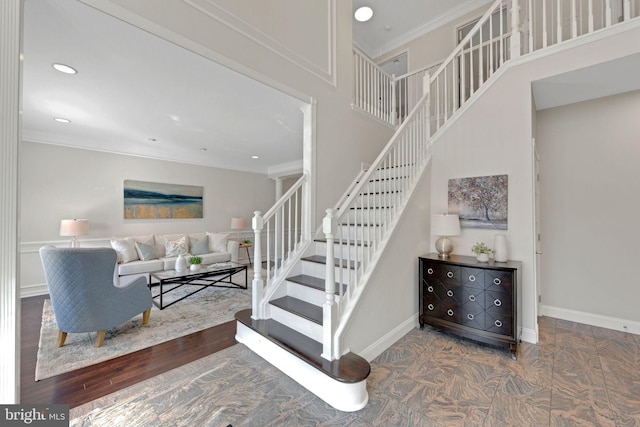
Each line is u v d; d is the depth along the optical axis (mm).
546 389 1915
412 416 1667
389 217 2719
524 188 2721
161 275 3820
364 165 3928
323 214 3303
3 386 1343
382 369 2176
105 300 2545
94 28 1873
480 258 2686
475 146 3045
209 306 3688
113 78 2602
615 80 2613
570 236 3162
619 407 1728
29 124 3975
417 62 5332
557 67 2547
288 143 5043
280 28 2824
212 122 3869
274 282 2771
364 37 5551
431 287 2838
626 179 2869
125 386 1973
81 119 3760
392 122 4562
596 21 3373
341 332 1954
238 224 6527
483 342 2545
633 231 2832
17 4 1390
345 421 1634
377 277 2416
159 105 3268
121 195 5141
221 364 2277
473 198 3029
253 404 1791
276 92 2852
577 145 3133
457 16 4836
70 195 4586
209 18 2238
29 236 4199
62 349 2498
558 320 3164
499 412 1695
